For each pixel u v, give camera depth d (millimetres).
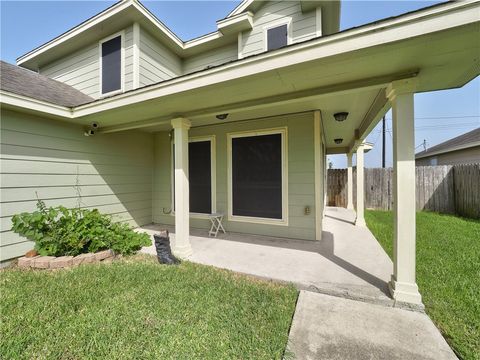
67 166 4320
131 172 5637
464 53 1958
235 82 2582
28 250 3691
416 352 1691
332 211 8164
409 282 2275
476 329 1917
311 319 2096
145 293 2479
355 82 2537
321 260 3404
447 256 3494
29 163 3762
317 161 4328
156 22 5352
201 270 3098
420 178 8008
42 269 3230
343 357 1654
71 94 5230
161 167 6121
